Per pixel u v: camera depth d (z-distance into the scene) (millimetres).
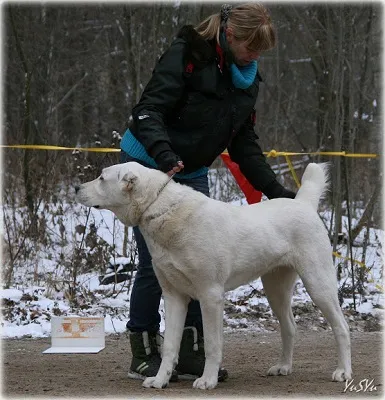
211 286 5645
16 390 5531
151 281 6094
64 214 11359
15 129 17156
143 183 5617
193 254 5559
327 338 8188
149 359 6098
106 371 6391
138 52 13547
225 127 5977
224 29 5871
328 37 13039
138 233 6070
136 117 5746
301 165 15508
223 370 6027
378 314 9242
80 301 9172
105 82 20109
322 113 14383
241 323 8789
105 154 10375
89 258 10352
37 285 9742
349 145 13008
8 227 10148
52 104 17969
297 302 9422
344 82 13125
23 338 8023
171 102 5773
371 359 6941
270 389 5602
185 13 14586
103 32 20016
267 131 18438
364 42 13844
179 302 5805
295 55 19219
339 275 10438
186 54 5789
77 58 20203
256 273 5984
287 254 6062
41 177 11367
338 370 6031
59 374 6242
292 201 6203
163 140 5617
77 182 12039
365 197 14430
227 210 5828
